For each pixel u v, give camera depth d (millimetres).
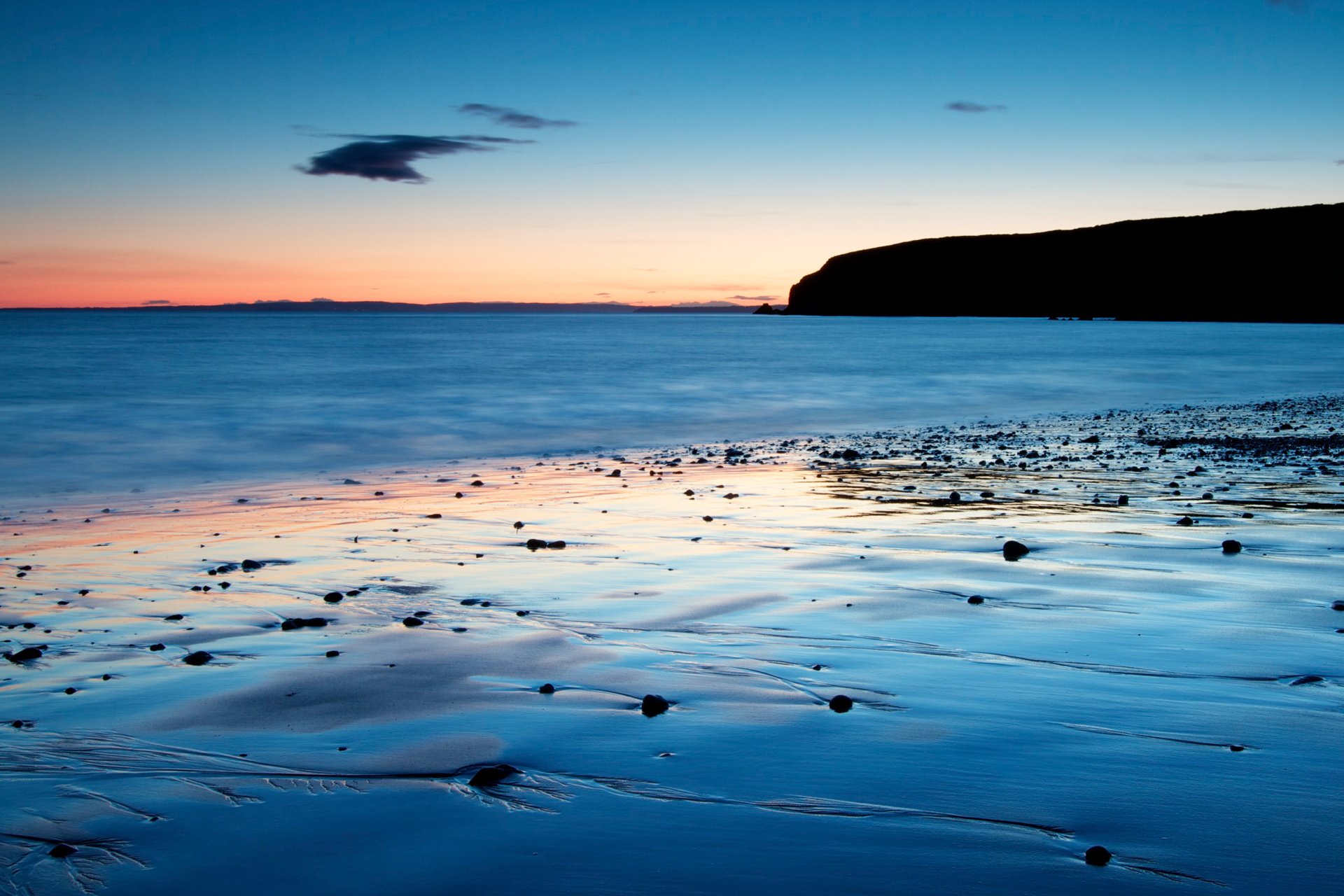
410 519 9938
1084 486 11867
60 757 3789
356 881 2846
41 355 43688
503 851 3004
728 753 3766
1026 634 5434
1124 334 91438
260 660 5109
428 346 60312
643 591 6625
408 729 4070
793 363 43781
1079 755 3711
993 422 23188
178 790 3496
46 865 2967
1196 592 6402
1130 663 4879
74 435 17422
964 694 4449
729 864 2906
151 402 22547
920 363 44219
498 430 20234
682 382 32406
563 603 6309
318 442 17734
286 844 3084
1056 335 87688
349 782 3547
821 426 22312
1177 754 3709
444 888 2801
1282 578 6816
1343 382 34844
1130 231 188500
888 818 3199
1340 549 7812
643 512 10281
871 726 4043
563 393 27516
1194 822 3146
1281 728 3977
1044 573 7039
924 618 5805
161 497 11930
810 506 10523
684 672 4836
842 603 6215
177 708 4348
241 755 3803
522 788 3469
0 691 4609
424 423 20703
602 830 3133
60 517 10391
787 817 3213
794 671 4816
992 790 3400
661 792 3416
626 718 4180
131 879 2879
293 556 8031
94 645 5430
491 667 4949
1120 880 2783
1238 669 4766
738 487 12258
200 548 8453
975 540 8398
